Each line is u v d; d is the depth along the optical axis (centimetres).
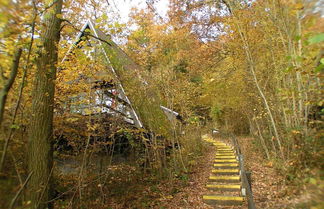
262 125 1059
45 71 487
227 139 1684
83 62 620
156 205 677
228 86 1327
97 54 703
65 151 776
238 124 1678
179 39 1284
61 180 680
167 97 1007
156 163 869
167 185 806
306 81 510
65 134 716
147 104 879
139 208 661
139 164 895
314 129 552
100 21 563
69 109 718
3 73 260
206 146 1519
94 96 702
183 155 1012
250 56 895
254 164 949
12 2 249
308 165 514
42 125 475
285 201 504
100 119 684
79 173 649
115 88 771
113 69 740
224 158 1095
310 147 534
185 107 1124
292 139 654
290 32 599
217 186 730
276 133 786
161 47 1181
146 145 856
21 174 476
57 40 531
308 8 273
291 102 714
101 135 705
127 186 781
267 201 559
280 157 802
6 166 345
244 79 1088
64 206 595
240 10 905
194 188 780
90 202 640
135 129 807
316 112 556
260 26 879
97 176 717
